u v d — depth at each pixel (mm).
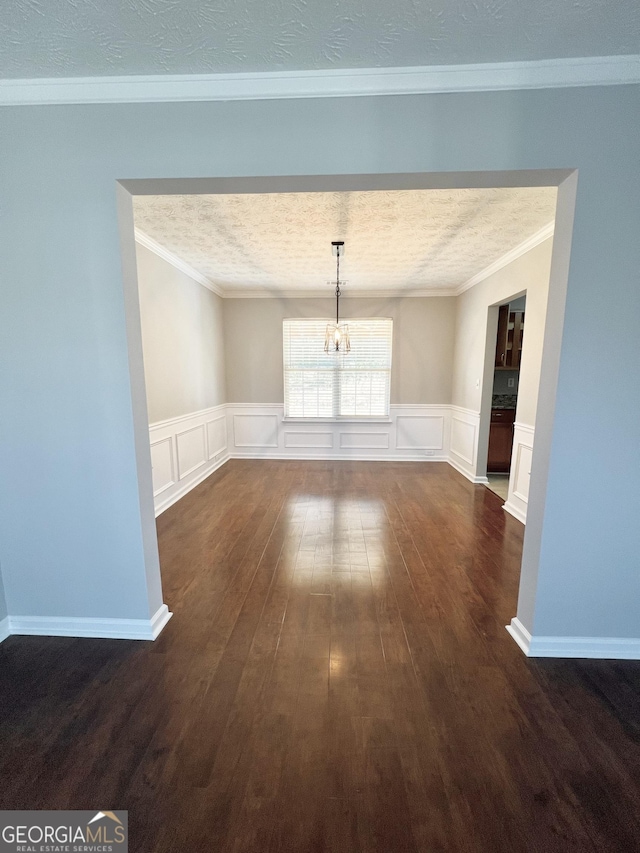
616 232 1517
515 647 1868
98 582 1908
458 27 1297
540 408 1760
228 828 1122
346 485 4531
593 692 1607
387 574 2539
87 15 1246
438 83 1483
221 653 1828
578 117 1473
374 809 1170
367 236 3209
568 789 1230
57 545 1886
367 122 1526
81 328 1704
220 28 1299
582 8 1226
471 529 3275
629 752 1353
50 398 1766
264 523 3404
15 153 1601
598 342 1590
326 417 5652
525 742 1386
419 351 5500
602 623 1787
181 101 1550
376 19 1267
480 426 4547
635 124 1460
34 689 1624
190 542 3033
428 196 2434
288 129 1544
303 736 1404
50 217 1633
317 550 2889
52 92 1550
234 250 3586
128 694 1598
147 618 1922
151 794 1213
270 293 5410
